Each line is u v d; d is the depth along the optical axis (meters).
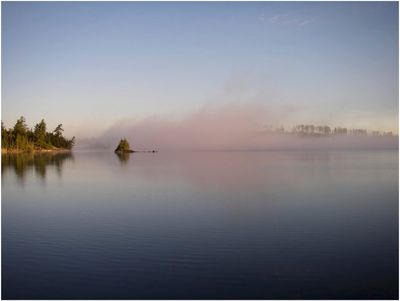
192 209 24.27
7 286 12.18
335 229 18.89
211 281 12.49
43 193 32.16
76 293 11.67
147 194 31.00
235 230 18.91
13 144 161.75
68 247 16.17
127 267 13.74
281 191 32.09
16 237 17.83
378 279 12.55
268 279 12.62
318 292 11.65
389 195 29.55
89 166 68.12
